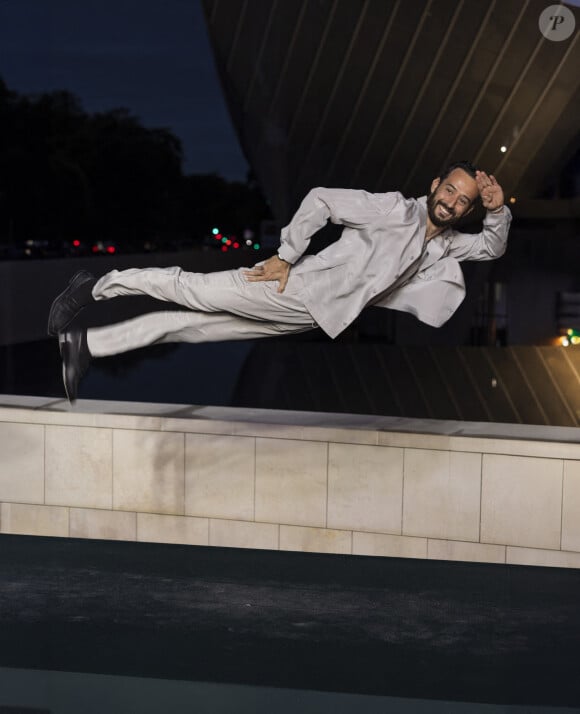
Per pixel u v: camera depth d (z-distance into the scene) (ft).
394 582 17.25
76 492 19.47
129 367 43.75
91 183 72.08
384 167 48.44
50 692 13.32
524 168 45.91
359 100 45.70
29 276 47.60
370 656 14.52
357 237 14.79
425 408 33.88
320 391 37.22
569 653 14.60
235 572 17.83
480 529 17.60
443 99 44.34
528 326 46.83
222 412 19.56
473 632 15.29
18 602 16.52
